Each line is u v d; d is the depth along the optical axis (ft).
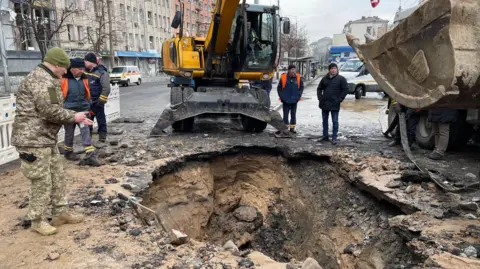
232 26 29.60
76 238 12.57
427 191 16.71
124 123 35.86
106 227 13.52
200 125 34.17
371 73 12.78
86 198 16.06
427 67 10.14
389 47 11.63
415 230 13.34
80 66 19.13
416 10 10.20
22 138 11.73
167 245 12.48
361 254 16.92
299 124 36.01
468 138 23.91
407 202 15.55
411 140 24.80
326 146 25.34
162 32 171.01
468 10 9.21
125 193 16.87
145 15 153.58
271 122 28.35
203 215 23.45
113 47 126.00
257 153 26.21
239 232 24.36
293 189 24.63
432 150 24.29
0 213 14.56
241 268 11.34
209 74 30.99
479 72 9.25
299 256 21.90
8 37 74.95
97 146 24.99
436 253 11.69
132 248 12.13
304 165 24.48
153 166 20.75
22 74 72.69
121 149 24.40
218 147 25.02
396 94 11.51
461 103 10.48
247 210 25.31
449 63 9.32
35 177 12.08
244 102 27.66
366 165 20.59
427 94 10.26
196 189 23.32
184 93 27.91
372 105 52.60
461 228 13.16
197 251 12.40
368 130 32.60
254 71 30.40
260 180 26.37
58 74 12.18
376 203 18.34
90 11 112.47
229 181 26.27
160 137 28.30
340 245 18.80
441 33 9.46
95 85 25.11
